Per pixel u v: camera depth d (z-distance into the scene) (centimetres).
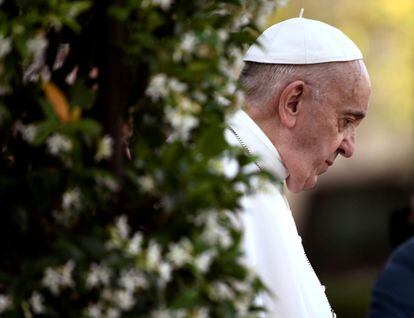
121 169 611
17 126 623
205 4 648
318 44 1048
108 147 601
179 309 575
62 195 599
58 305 587
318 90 1038
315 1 4294
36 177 603
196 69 605
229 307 598
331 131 1045
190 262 586
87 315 580
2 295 591
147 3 616
